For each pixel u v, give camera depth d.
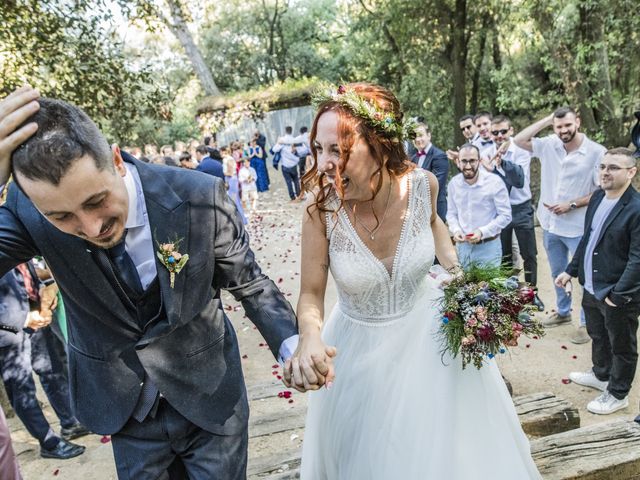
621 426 2.65
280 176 17.34
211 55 23.11
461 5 11.84
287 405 3.92
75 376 1.70
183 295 1.58
